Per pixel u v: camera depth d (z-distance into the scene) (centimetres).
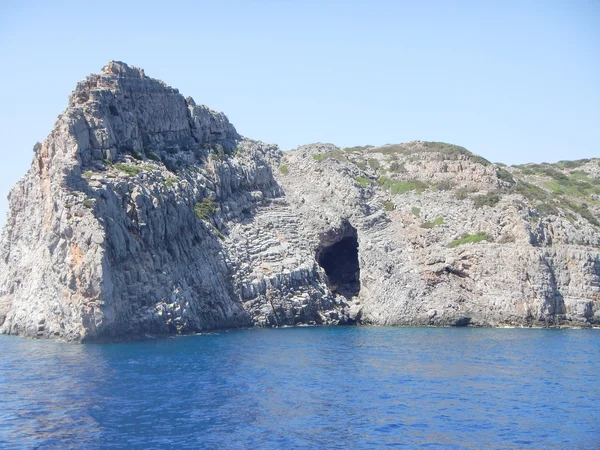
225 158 14862
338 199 15375
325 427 6475
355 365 9169
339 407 7112
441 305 13675
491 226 14400
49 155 11756
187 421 6575
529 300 13612
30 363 8950
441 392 7794
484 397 7612
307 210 15312
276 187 15900
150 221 11594
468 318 13588
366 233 14762
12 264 13138
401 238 14788
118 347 10194
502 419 6806
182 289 11862
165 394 7475
